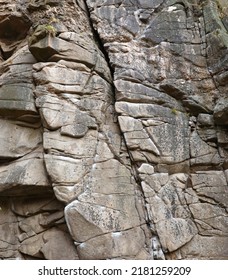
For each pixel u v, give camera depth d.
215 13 9.04
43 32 7.74
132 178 7.59
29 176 7.34
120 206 7.26
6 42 9.10
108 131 7.80
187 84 8.45
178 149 7.91
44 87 7.61
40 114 7.51
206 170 7.95
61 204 7.44
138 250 7.05
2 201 7.89
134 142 7.68
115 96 8.11
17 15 8.59
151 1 9.08
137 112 7.91
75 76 7.81
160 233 7.18
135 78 8.18
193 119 8.29
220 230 7.48
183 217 7.46
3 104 7.70
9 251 7.57
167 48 8.67
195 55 8.73
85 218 6.96
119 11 8.88
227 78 8.30
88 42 8.30
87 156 7.43
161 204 7.41
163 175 7.66
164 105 8.19
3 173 7.55
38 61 8.05
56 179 7.08
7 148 7.71
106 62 8.47
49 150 7.24
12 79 7.97
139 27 8.84
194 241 7.33
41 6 8.31
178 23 8.95
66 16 8.21
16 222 7.77
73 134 7.41
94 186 7.26
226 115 8.00
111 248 6.91
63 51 7.82
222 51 8.48
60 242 7.27
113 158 7.61
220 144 8.10
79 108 7.68
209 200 7.70
